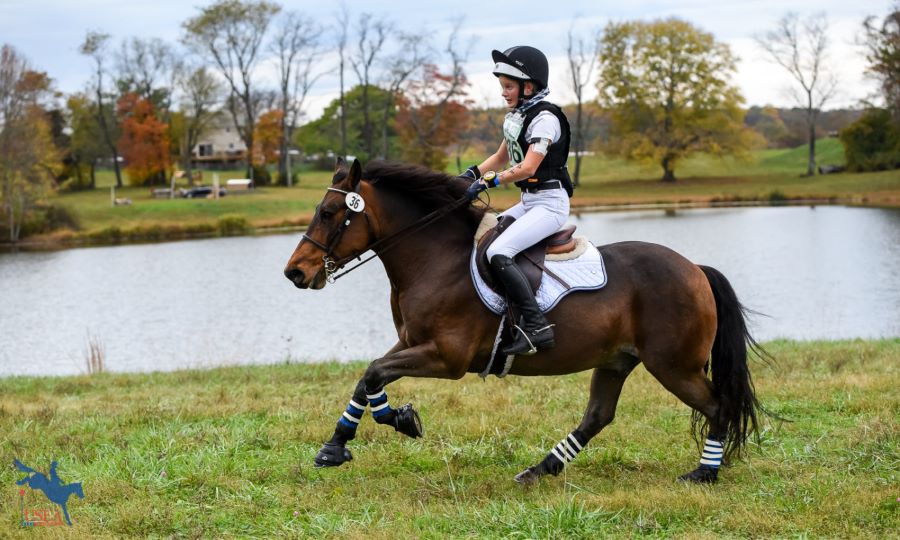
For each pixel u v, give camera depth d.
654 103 80.94
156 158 80.81
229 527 6.00
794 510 6.03
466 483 6.85
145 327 22.09
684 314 6.61
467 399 9.38
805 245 35.31
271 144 83.94
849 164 78.88
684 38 78.31
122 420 8.89
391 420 6.65
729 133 79.56
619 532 5.77
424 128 78.69
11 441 7.93
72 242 48.69
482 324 6.51
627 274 6.69
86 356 17.31
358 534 5.61
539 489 6.61
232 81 83.62
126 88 86.69
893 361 11.17
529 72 6.45
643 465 7.22
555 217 6.53
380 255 6.71
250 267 34.88
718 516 5.99
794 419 8.48
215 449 7.59
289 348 17.61
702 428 7.00
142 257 39.62
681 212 56.47
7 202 49.19
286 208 60.97
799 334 18.14
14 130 53.78
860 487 6.34
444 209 6.68
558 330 6.47
